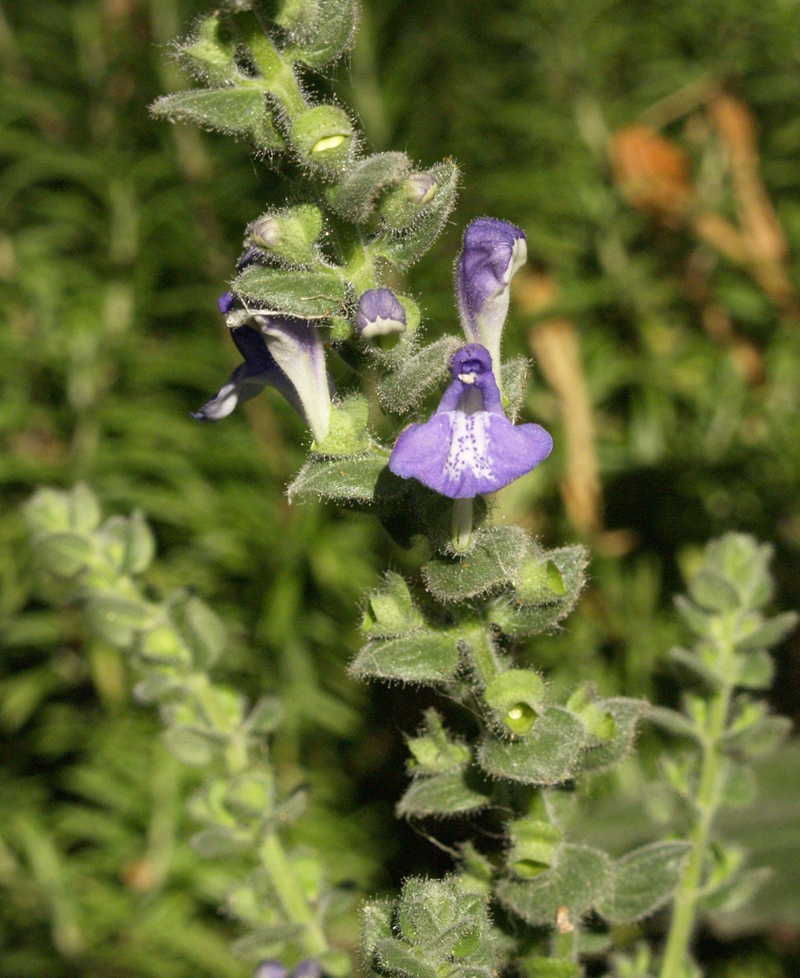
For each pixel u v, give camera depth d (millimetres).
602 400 342
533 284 331
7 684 330
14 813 308
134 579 207
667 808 207
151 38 331
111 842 299
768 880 235
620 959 205
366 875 305
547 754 174
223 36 172
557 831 178
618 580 320
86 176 326
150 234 331
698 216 333
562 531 328
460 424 169
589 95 333
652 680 319
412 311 174
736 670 204
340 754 332
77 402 316
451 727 189
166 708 206
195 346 322
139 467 315
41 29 348
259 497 319
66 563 203
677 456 332
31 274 325
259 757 206
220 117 171
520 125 331
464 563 172
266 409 318
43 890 285
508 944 184
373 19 337
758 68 342
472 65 359
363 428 178
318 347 179
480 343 181
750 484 332
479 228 180
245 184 320
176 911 283
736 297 331
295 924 195
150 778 299
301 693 303
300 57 172
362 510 178
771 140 351
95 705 338
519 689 173
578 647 314
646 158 328
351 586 313
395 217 173
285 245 172
